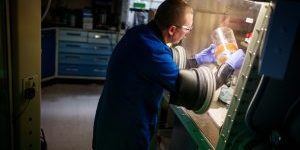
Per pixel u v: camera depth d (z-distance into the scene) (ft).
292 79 2.74
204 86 4.23
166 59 4.27
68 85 13.94
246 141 3.49
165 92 6.07
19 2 4.07
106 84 4.96
